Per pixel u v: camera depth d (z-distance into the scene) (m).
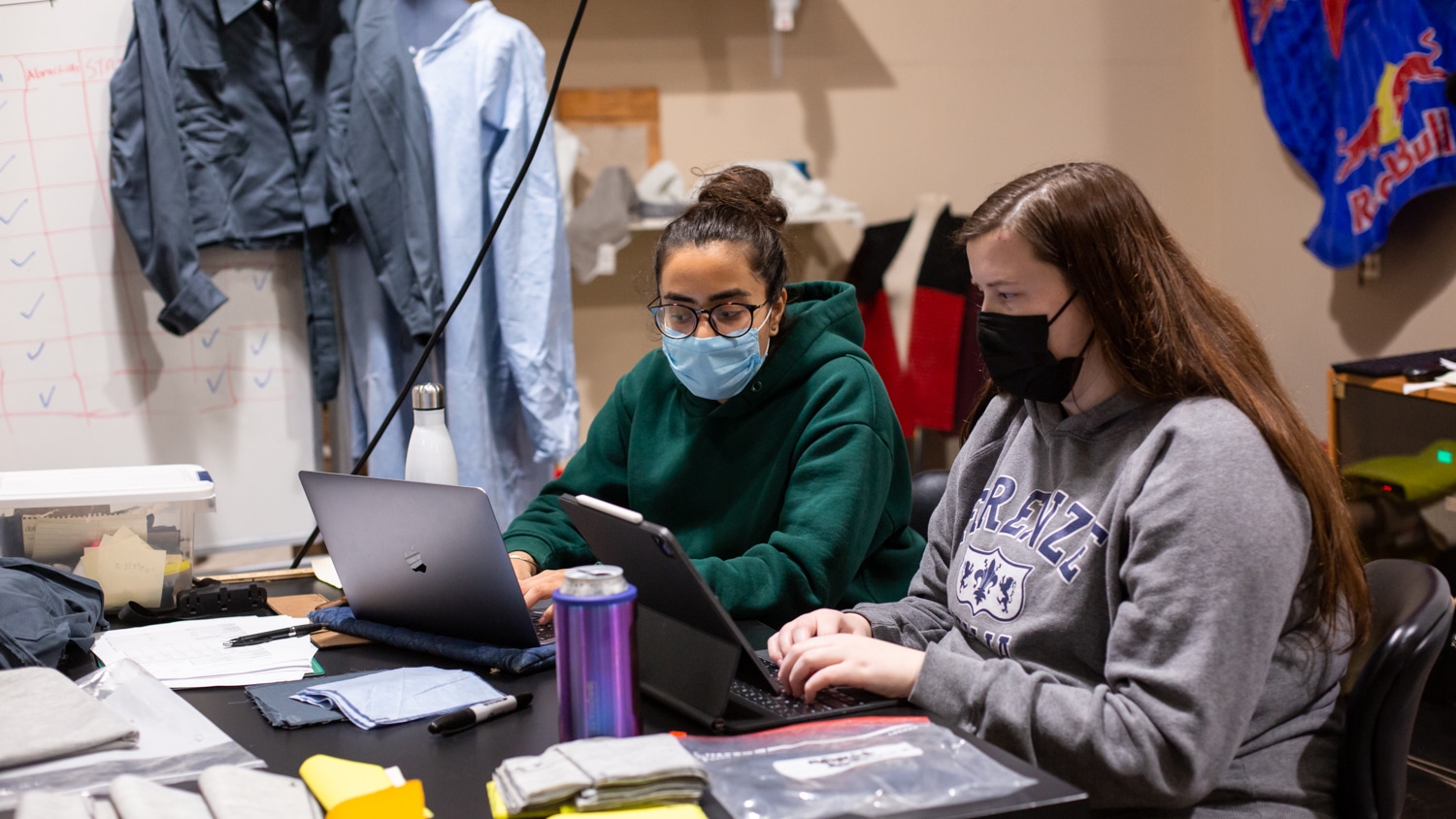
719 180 1.65
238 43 2.58
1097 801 0.98
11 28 2.53
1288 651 1.08
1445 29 2.96
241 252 2.70
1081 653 1.12
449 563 1.20
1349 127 3.29
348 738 1.01
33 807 0.77
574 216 3.51
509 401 2.86
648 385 1.76
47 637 1.19
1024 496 1.22
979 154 4.09
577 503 1.10
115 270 2.63
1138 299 1.08
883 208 4.05
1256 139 3.98
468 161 2.68
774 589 1.42
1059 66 4.10
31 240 2.58
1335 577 1.04
